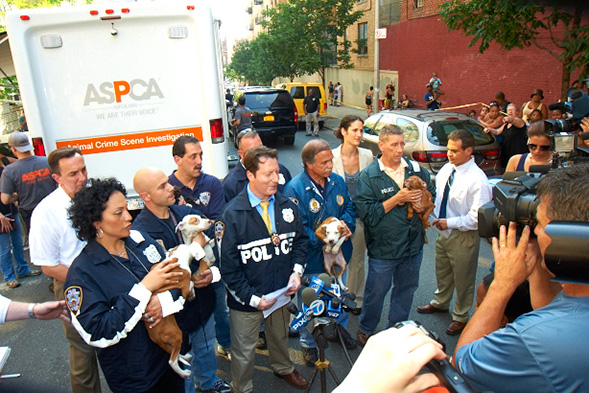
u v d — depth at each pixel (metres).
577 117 3.13
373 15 22.59
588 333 1.06
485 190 3.55
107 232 2.16
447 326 4.04
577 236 1.00
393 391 0.74
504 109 9.86
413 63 18.53
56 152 2.79
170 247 2.79
